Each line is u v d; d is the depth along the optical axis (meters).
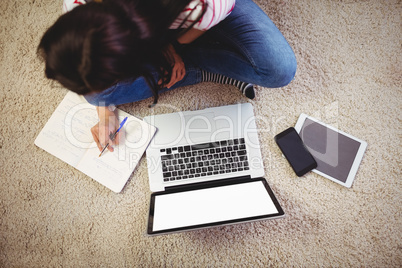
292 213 1.03
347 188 1.03
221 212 0.83
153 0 0.51
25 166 1.05
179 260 1.02
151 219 0.83
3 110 1.06
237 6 0.83
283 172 1.04
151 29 0.52
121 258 1.03
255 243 1.03
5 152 1.06
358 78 1.06
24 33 1.07
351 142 1.03
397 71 1.06
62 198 1.04
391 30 1.06
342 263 1.01
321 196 1.03
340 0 1.07
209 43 0.90
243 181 0.96
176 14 0.54
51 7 1.07
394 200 1.02
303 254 1.02
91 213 1.04
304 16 1.07
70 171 1.05
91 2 0.51
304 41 1.07
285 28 1.07
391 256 1.01
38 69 1.07
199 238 1.03
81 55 0.49
